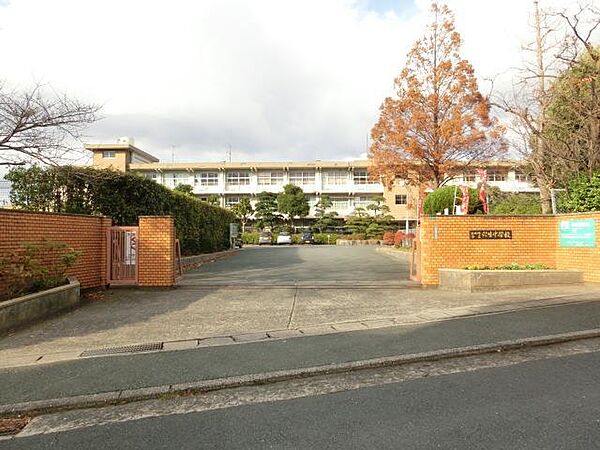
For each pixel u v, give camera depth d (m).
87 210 13.12
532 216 11.15
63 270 9.22
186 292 10.32
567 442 3.12
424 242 10.84
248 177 51.00
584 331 6.27
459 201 18.75
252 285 11.05
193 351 5.72
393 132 19.75
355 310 8.14
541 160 14.63
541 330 6.38
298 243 43.94
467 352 5.55
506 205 19.38
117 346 6.00
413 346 5.75
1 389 4.49
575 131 13.16
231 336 6.46
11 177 12.70
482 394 4.12
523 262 11.07
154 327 7.04
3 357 5.54
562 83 13.33
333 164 49.81
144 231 10.81
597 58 11.88
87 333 6.68
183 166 49.38
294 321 7.34
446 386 4.39
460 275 10.07
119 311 8.27
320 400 4.13
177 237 16.39
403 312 7.91
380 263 17.62
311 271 14.51
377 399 4.10
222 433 3.47
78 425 3.75
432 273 10.76
